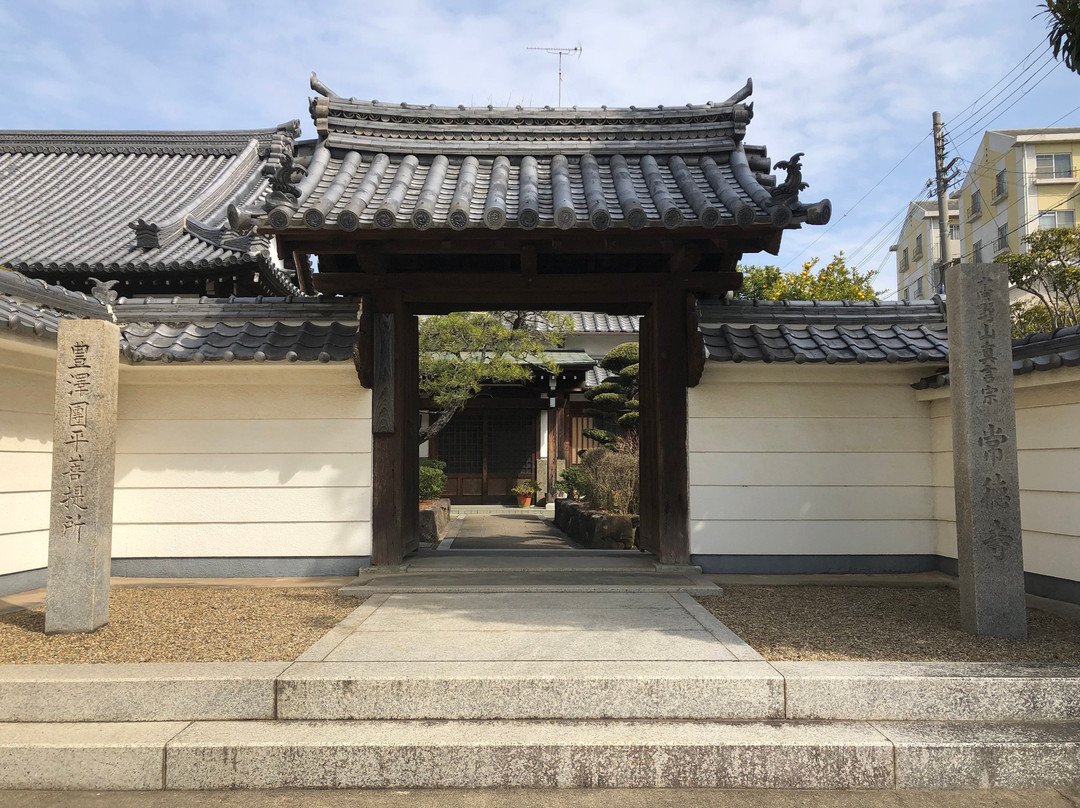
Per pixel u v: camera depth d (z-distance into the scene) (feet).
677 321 21.54
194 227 37.11
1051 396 17.42
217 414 21.53
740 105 22.33
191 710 11.81
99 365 15.17
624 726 11.41
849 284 72.33
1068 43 14.90
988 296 14.71
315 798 10.35
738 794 10.49
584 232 18.47
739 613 16.67
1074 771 10.79
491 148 22.27
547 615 16.22
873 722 11.68
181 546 21.27
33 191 47.26
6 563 18.71
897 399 21.98
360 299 22.35
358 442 21.38
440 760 10.64
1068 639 14.28
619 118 22.68
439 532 40.45
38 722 11.74
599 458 41.14
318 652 13.24
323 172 20.79
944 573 21.35
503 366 41.09
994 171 84.38
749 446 21.59
